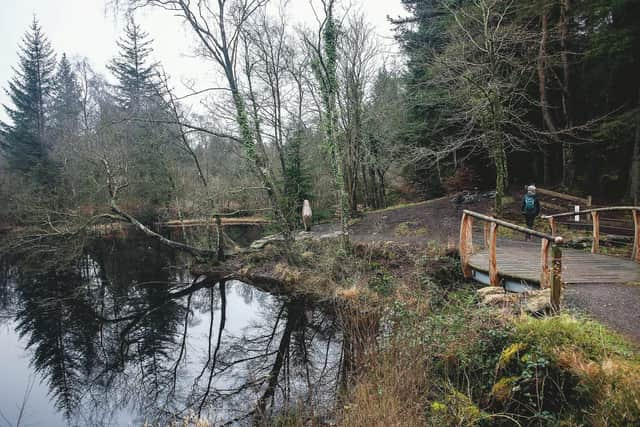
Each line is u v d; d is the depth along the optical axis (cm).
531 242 1138
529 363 391
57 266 1836
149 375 868
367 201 2516
